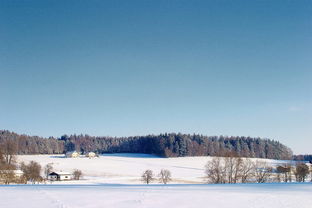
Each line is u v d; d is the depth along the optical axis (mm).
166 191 26734
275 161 166750
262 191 27141
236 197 23156
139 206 19531
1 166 67125
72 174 106125
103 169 131375
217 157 68750
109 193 25047
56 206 19391
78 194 24391
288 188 30188
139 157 187875
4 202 20766
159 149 199000
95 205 19750
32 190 27672
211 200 21766
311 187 31250
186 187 31438
